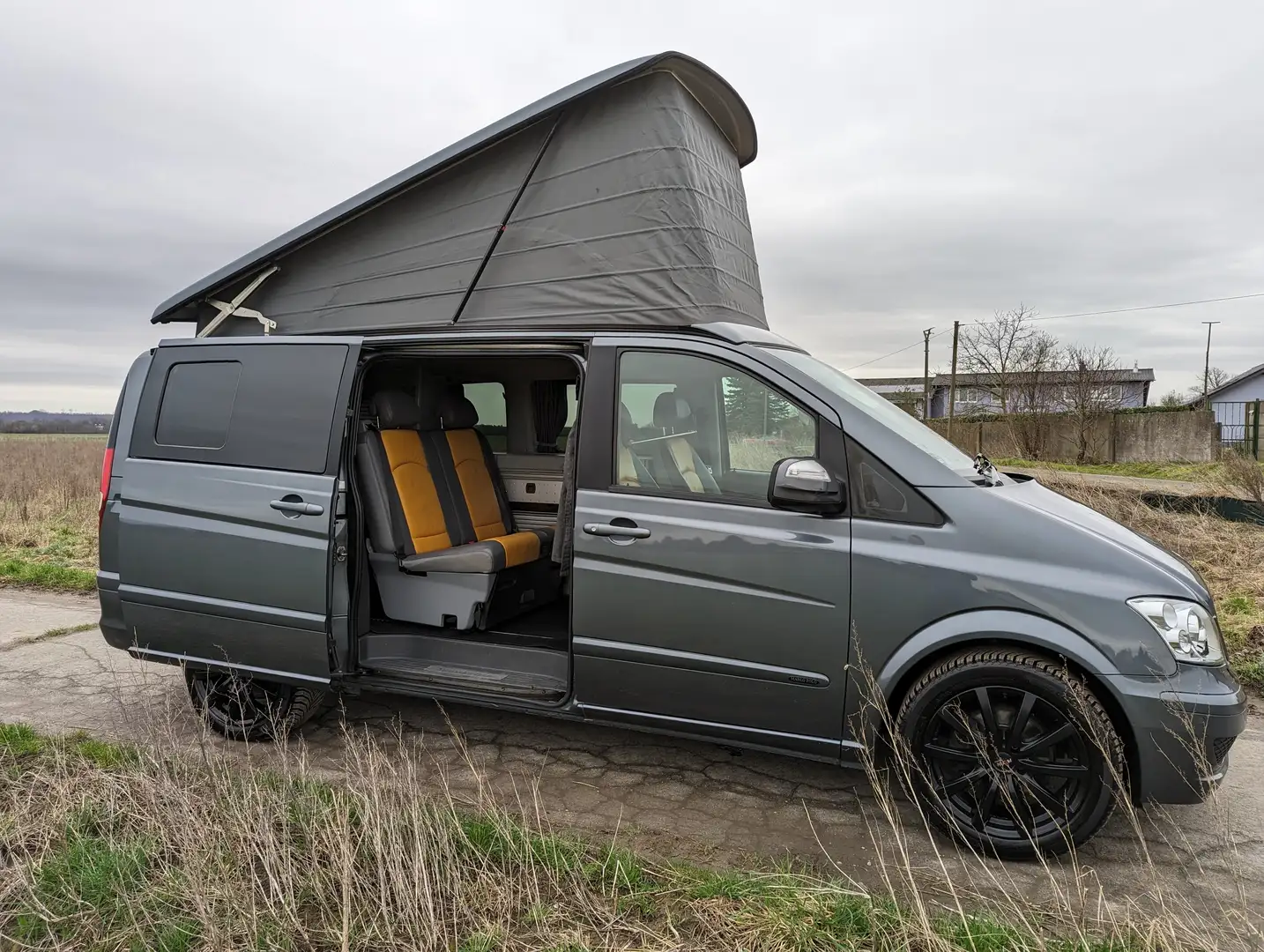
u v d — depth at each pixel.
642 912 2.46
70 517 11.59
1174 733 2.65
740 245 4.44
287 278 4.54
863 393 3.49
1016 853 2.85
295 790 3.11
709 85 4.07
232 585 3.81
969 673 2.82
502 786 3.49
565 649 3.80
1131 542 2.99
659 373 3.35
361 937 2.28
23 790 3.24
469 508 4.64
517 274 4.03
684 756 3.84
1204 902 2.64
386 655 3.94
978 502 2.90
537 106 3.88
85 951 2.29
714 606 3.09
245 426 3.89
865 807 3.34
